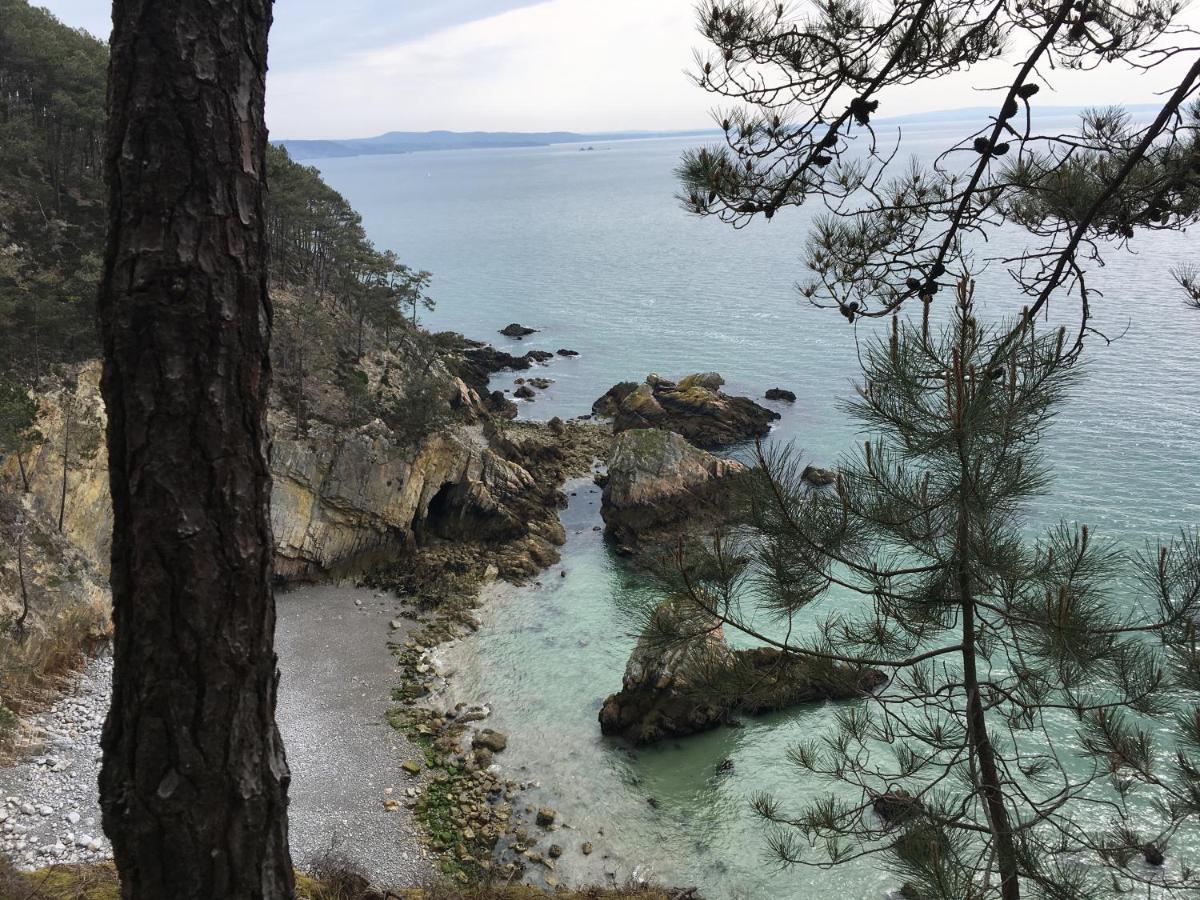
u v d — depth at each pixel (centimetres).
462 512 5494
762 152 816
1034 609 841
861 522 890
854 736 1088
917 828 905
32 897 1510
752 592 938
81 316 4859
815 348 9831
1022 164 884
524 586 4888
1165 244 15150
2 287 4984
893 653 1008
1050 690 928
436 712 3619
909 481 874
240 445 478
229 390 470
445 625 4388
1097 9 755
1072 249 810
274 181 8525
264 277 490
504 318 12888
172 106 439
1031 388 797
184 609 465
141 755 473
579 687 3797
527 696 3734
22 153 6919
